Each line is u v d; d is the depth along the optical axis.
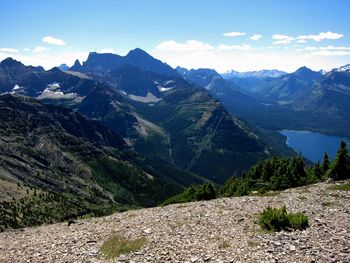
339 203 39.28
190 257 24.48
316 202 40.50
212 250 25.45
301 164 88.75
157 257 24.98
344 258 22.19
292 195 46.66
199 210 39.34
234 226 31.41
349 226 29.27
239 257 23.59
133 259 25.09
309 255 23.00
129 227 34.62
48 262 26.86
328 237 26.47
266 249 24.66
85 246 29.91
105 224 38.97
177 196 74.69
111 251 27.52
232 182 99.38
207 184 68.31
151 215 40.16
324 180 73.56
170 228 32.47
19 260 28.38
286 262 22.14
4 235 40.91
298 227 29.61
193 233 30.20
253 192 71.25
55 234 37.41
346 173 69.38
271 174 101.56
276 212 30.56
